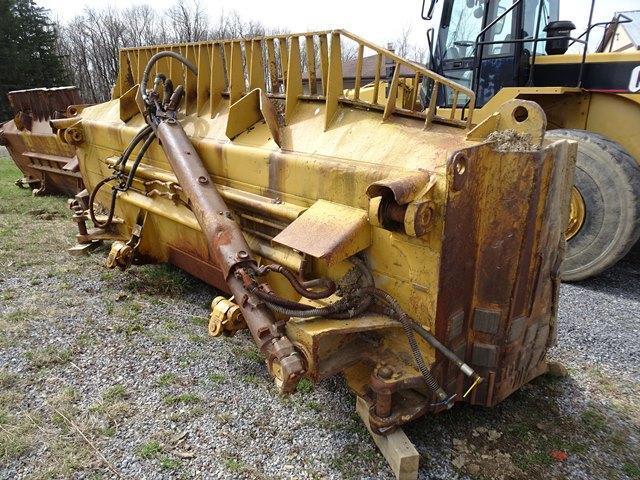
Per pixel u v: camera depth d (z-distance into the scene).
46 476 2.21
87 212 4.86
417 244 2.12
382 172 2.22
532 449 2.44
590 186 4.72
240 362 3.13
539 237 2.24
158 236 4.13
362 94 4.32
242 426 2.55
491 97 5.66
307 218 2.38
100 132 4.59
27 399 2.73
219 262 2.67
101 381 2.91
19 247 5.29
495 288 2.24
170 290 4.21
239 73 3.30
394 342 2.34
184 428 2.53
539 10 5.59
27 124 7.74
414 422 2.58
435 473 2.27
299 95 2.97
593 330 3.78
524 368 2.53
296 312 2.23
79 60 43.62
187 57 3.76
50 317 3.67
